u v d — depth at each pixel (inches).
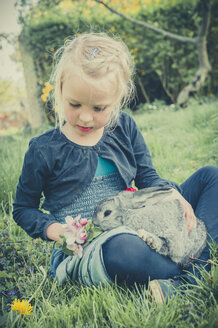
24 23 255.4
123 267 53.3
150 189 59.5
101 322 51.4
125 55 53.0
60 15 269.6
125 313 50.6
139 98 346.6
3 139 225.6
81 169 57.9
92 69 47.8
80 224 54.6
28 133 246.5
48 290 63.1
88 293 55.6
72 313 53.8
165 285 53.5
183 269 58.1
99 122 52.4
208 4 259.1
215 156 131.3
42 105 275.1
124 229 54.1
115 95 51.0
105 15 299.4
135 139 67.7
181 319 49.8
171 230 56.0
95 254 53.9
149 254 54.2
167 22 314.5
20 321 53.5
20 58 269.6
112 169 60.6
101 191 59.6
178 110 280.7
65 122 59.5
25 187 59.7
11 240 81.5
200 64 298.0
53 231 56.7
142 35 315.3
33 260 72.8
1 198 106.9
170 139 167.8
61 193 58.7
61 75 51.1
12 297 61.7
